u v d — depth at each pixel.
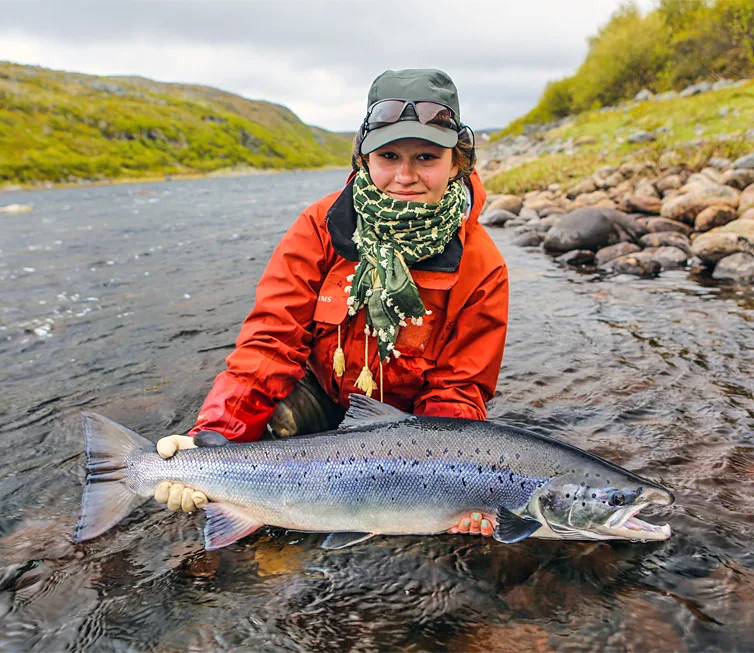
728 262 2.91
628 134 8.38
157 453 0.97
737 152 5.21
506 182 7.42
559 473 0.94
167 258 3.93
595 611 0.82
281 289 1.06
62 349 1.98
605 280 2.96
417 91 0.96
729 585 0.86
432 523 0.96
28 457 1.27
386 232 1.01
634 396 1.51
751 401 1.45
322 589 0.88
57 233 5.72
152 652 0.77
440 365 1.12
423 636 0.79
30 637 0.79
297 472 0.96
